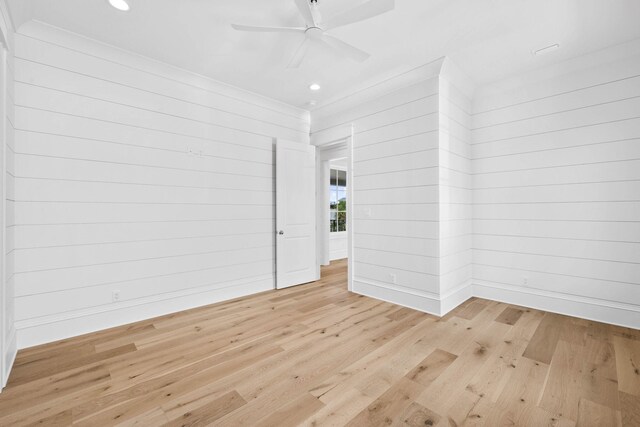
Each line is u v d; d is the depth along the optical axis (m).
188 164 3.36
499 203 3.56
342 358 2.23
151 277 3.08
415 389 1.85
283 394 1.80
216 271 3.60
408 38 2.67
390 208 3.56
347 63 3.14
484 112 3.67
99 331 2.72
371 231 3.78
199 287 3.44
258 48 2.85
